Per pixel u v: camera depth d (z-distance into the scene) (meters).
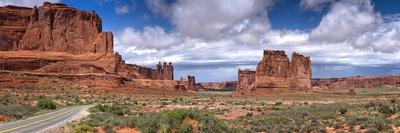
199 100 117.06
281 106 92.75
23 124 37.12
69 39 153.25
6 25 149.75
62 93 109.88
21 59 134.50
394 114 53.72
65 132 30.19
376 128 40.28
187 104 95.00
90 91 120.00
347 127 43.88
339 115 58.44
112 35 153.62
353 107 73.94
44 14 153.88
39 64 135.75
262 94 166.00
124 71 151.75
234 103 104.12
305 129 42.44
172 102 101.50
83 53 151.62
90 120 37.47
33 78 117.56
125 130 31.59
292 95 158.38
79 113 52.88
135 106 80.69
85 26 157.00
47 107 69.81
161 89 146.00
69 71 134.25
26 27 153.25
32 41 150.00
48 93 106.00
